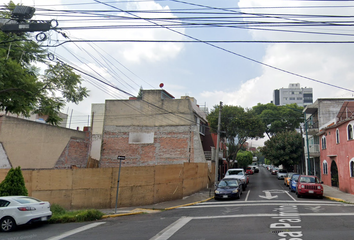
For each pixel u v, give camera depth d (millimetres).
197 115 32625
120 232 10227
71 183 16781
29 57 18625
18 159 23031
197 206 17641
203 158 29891
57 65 17156
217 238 8727
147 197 18203
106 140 32219
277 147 45031
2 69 14422
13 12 10305
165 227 10953
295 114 56031
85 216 13305
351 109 29125
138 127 32000
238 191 20969
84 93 18641
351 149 22984
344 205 16484
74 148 28609
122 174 17609
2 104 16578
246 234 9164
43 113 17969
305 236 8680
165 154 30859
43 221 11977
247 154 70938
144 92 32656
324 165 32062
